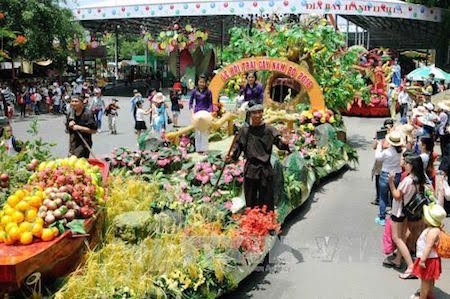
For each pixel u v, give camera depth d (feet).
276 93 48.83
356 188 35.06
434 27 121.49
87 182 18.67
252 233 20.27
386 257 22.56
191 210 21.72
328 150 38.86
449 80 86.99
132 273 16.76
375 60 87.10
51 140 53.06
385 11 97.60
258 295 19.60
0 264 13.70
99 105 60.08
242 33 49.90
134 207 21.88
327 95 46.26
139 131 54.03
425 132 37.52
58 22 89.10
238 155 23.24
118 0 106.73
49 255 14.97
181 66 106.52
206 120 33.99
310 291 19.90
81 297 15.39
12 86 90.27
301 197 29.68
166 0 99.09
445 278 21.20
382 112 72.49
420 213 21.02
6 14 80.53
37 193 16.56
